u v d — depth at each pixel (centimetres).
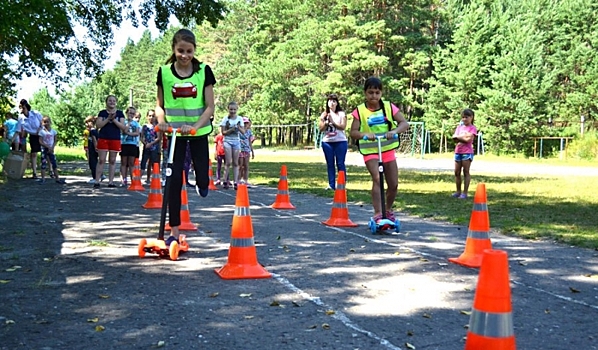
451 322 396
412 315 411
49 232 731
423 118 4788
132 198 1142
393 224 747
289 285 489
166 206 591
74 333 368
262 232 757
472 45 4531
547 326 393
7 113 1889
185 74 585
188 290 469
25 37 1396
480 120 4331
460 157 1183
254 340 359
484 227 576
